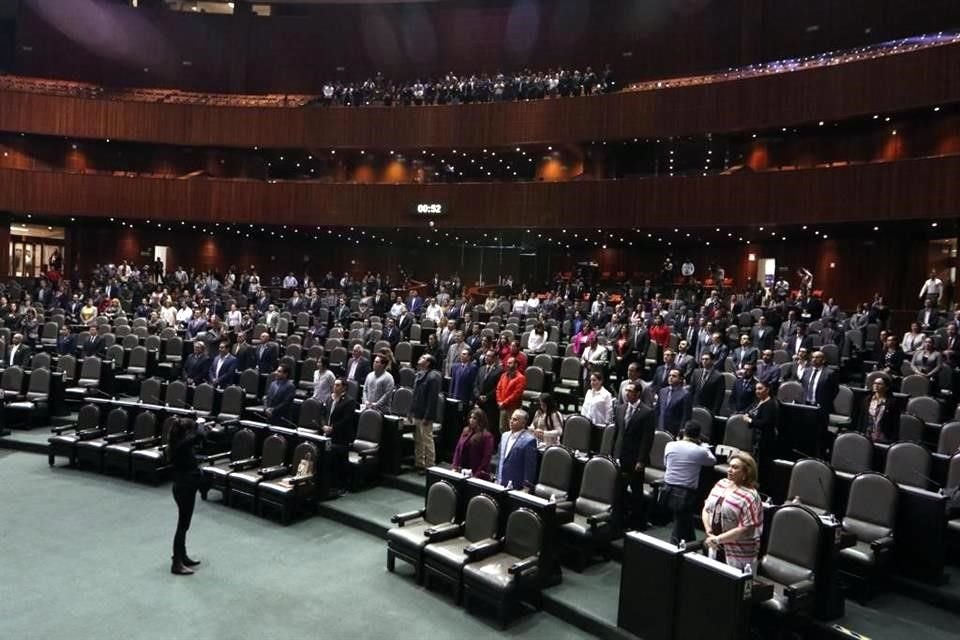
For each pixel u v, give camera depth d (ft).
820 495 23.00
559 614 21.31
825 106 65.26
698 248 84.99
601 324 57.82
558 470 26.11
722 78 78.69
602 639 20.01
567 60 92.48
